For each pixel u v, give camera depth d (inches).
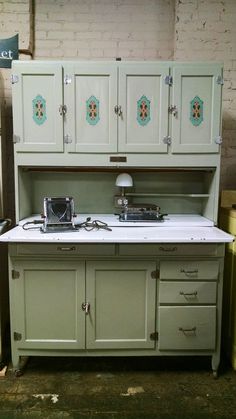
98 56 110.7
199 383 85.4
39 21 109.1
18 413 74.2
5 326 103.9
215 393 81.7
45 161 94.9
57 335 86.5
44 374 88.3
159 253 84.3
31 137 94.0
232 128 112.7
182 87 92.4
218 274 85.4
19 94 92.5
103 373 89.0
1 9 106.4
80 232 88.8
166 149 94.5
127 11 109.6
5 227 94.0
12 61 94.0
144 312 86.4
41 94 92.7
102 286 85.5
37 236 83.4
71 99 92.7
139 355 87.8
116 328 86.5
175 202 110.2
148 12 109.9
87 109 93.1
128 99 92.8
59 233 87.3
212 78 92.3
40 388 82.6
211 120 93.8
